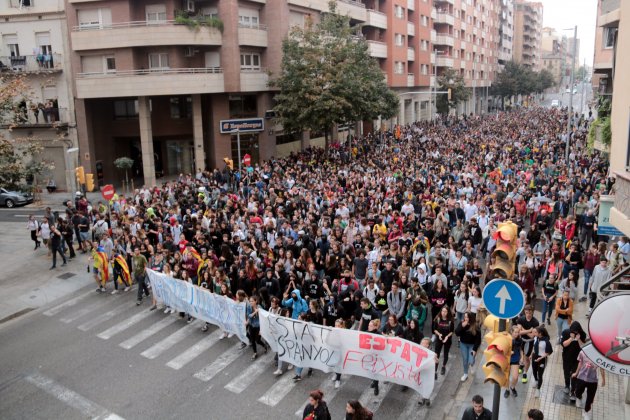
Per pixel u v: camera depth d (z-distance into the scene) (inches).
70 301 706.8
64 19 1448.1
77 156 1502.2
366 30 2330.2
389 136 2069.4
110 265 779.4
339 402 452.4
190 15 1462.8
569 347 442.6
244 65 1534.2
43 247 962.1
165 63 1438.2
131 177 1638.8
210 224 790.5
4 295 733.9
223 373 503.5
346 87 1449.3
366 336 465.7
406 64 2610.7
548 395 454.6
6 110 927.7
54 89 1483.8
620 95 488.1
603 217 520.4
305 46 1483.8
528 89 4530.0
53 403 460.1
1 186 870.4
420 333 469.7
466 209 828.6
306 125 1455.5
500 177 1103.0
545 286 571.5
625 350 282.4
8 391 482.0
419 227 791.1
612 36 973.2
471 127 2593.5
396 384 482.0
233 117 1601.9
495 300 286.2
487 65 4473.4
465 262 598.5
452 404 445.7
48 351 559.8
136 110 1571.1
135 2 1429.6
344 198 928.3
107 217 940.6
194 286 605.3
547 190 965.2
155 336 587.8
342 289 552.4
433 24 3238.2
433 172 1193.4
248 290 601.3
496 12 4702.3
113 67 1443.2
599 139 894.4
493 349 281.3
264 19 1579.7
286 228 751.1
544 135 2022.6
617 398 446.6
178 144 1658.5
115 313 657.6
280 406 446.9
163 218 896.9
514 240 283.4
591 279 579.5
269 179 1208.8
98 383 490.6
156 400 459.2
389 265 566.9
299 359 490.0
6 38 1486.2
